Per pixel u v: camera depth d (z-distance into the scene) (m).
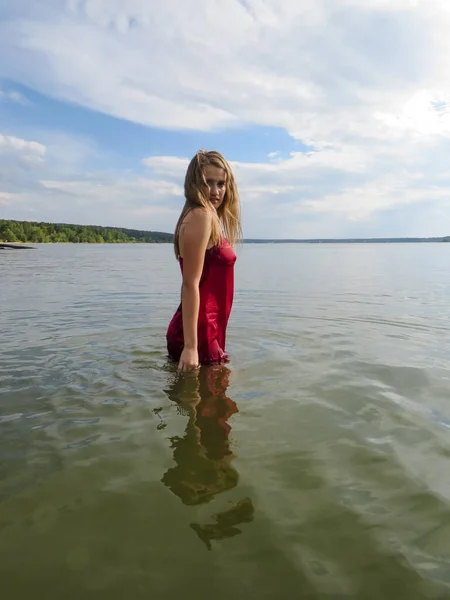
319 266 19.94
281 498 1.86
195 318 3.54
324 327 5.36
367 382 3.28
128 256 32.41
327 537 1.62
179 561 1.51
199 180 3.69
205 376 3.41
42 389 3.14
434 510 1.78
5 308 6.92
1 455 2.22
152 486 1.95
